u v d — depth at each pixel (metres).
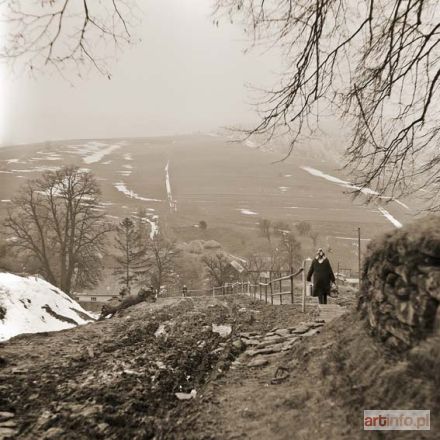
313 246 84.19
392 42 4.30
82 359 7.41
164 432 3.99
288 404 3.86
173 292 58.38
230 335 8.70
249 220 108.75
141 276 58.41
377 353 3.78
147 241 66.31
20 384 5.84
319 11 4.07
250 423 3.71
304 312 10.03
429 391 3.00
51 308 16.88
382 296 4.02
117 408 4.82
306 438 3.24
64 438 4.18
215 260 60.97
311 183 157.12
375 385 3.45
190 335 9.34
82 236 41.75
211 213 115.50
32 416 4.75
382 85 4.66
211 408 4.21
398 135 5.04
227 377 5.18
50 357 7.60
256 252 82.38
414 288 3.57
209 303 16.86
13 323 14.02
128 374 6.19
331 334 4.99
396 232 4.11
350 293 17.73
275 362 5.48
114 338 9.65
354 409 3.37
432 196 5.41
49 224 42.91
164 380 5.90
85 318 19.48
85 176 42.03
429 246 3.48
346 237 91.25
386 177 5.30
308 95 4.57
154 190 143.62
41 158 186.88
